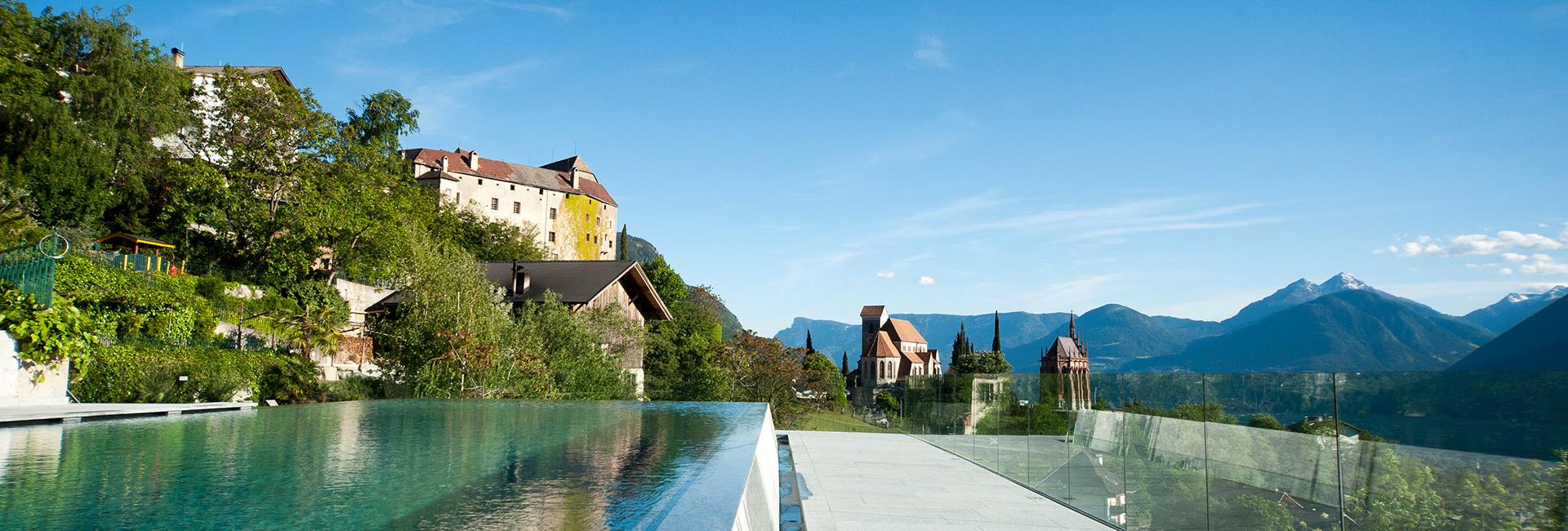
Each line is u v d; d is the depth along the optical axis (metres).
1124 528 7.38
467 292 21.06
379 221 32.91
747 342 42.75
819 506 8.14
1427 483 4.38
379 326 22.50
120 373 12.58
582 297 30.22
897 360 155.88
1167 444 6.95
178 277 23.83
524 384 20.14
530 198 94.31
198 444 5.57
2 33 27.23
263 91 32.59
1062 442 8.84
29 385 10.48
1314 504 5.23
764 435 6.90
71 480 3.77
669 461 4.50
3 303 10.44
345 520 2.77
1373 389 4.78
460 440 5.93
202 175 29.77
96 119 28.22
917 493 9.05
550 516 2.84
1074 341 159.12
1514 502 3.88
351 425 7.52
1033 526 7.32
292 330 22.41
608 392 22.94
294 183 32.41
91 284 17.22
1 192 23.30
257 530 2.61
